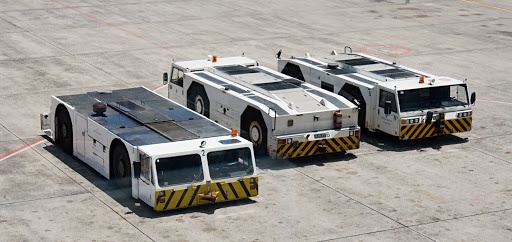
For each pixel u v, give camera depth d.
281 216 18.89
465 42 36.91
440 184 21.02
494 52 35.28
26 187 20.30
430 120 23.45
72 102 22.69
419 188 20.72
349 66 25.83
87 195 19.91
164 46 34.94
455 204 19.77
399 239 17.81
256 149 22.59
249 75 24.70
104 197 19.80
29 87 28.88
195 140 19.61
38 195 19.83
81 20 39.31
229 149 19.27
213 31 37.78
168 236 17.70
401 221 18.75
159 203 18.62
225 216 18.84
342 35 37.56
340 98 23.02
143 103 22.67
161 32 37.38
